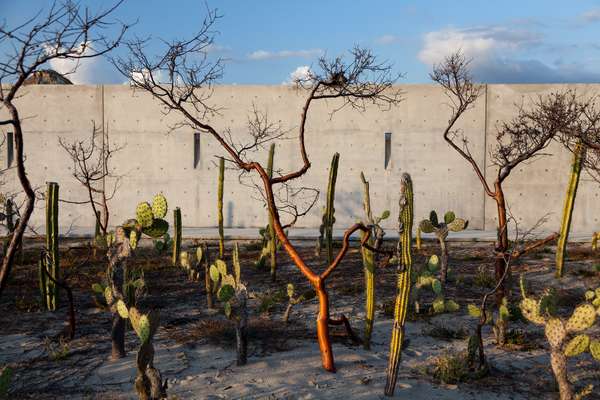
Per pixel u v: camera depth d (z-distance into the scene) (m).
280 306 8.09
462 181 18.00
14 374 5.37
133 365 5.61
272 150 10.84
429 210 18.11
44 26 3.78
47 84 18.72
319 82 6.34
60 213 18.59
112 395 4.84
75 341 6.46
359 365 5.60
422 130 18.05
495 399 4.83
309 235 16.09
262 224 18.42
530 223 17.86
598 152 8.61
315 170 18.34
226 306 5.59
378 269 10.86
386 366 5.60
